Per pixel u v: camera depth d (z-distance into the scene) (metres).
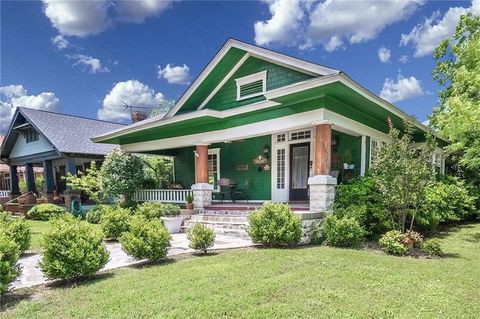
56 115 19.39
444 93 17.14
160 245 5.90
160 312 3.59
